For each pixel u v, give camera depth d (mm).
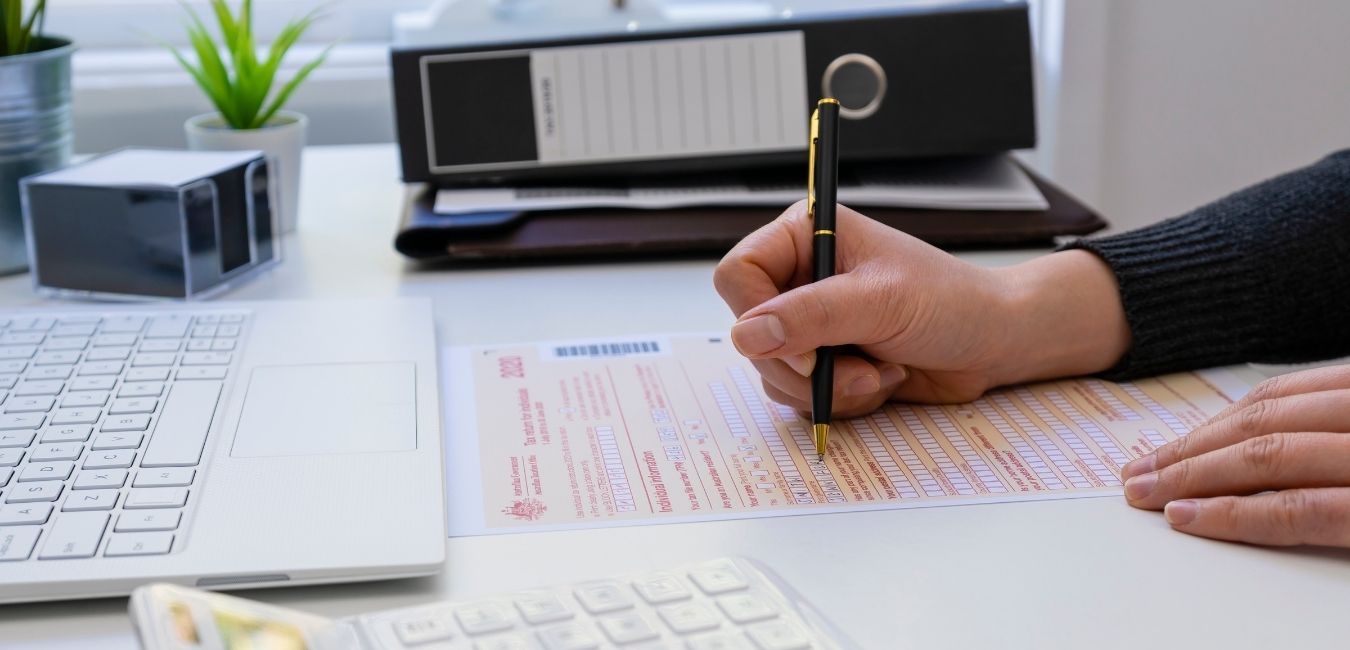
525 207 842
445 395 617
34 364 611
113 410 559
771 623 400
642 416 596
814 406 562
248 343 646
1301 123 1197
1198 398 624
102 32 1251
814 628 400
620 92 874
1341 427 498
